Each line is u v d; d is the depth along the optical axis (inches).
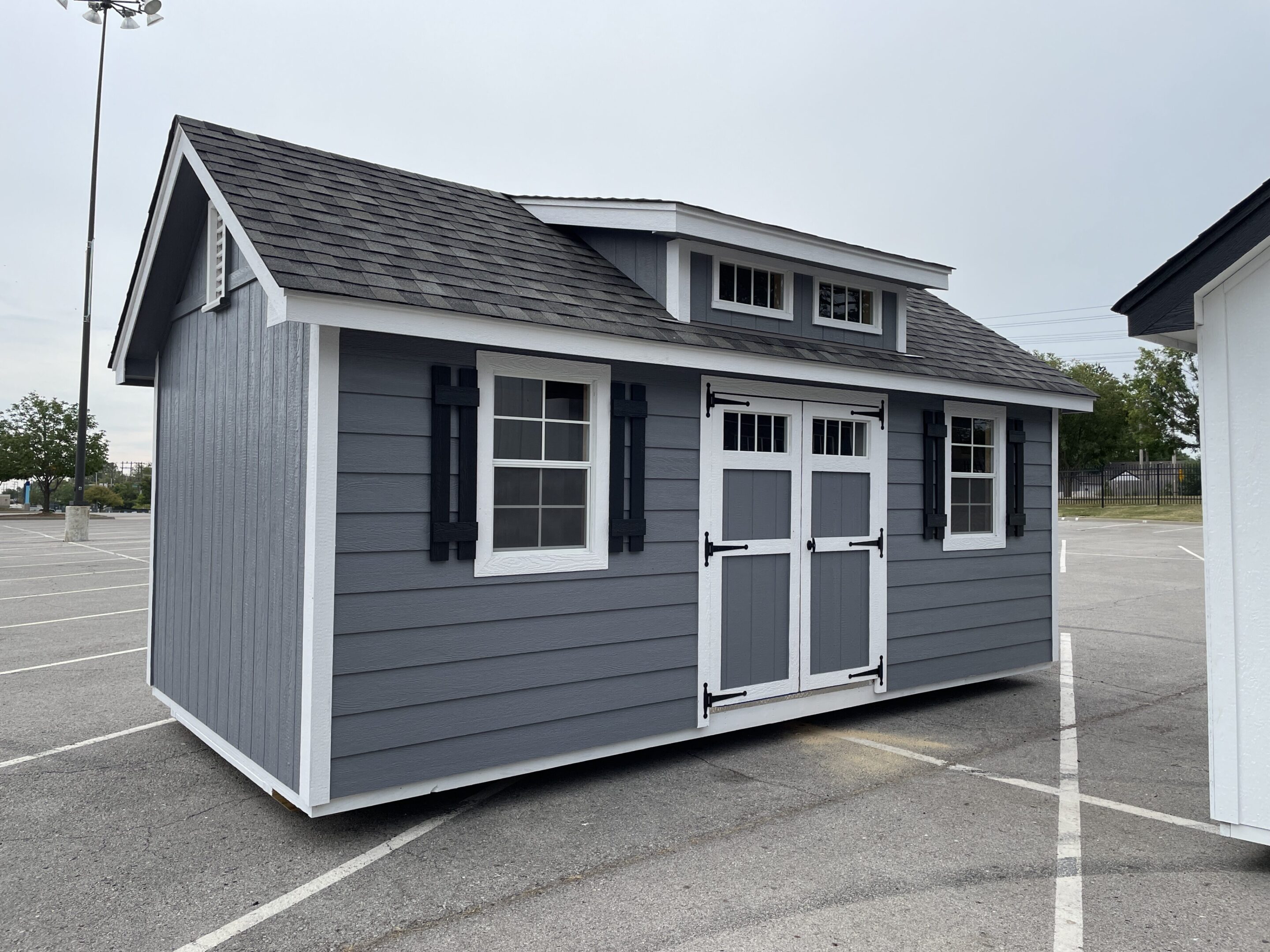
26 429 1470.2
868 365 260.4
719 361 225.8
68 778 207.5
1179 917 141.2
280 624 180.4
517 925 137.3
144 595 510.9
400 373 180.5
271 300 161.8
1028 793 202.8
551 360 204.1
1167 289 167.0
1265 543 159.9
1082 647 399.9
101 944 130.8
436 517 183.5
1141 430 1673.2
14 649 359.9
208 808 188.2
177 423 249.8
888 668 280.5
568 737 205.5
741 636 241.6
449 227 223.8
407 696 179.9
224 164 197.3
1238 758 162.1
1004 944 132.2
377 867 158.7
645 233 243.9
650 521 221.8
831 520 265.3
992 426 323.3
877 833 177.5
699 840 173.0
